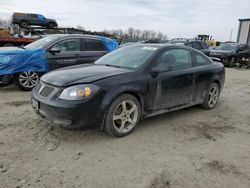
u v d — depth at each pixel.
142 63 5.02
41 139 4.37
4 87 8.19
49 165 3.63
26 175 3.38
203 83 6.13
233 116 6.22
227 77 13.66
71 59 8.47
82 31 18.81
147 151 4.17
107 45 9.40
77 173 3.48
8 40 16.08
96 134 4.67
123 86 4.49
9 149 3.99
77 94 4.14
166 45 5.56
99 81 4.34
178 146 4.41
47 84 4.46
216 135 4.98
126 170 3.61
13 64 7.41
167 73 5.21
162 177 3.48
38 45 8.39
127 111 4.65
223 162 3.97
